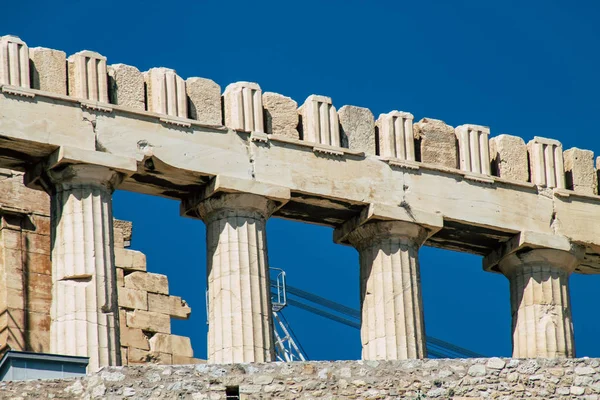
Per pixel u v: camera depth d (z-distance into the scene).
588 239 154.88
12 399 107.38
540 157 155.50
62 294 135.12
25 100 137.50
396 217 147.50
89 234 136.50
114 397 106.88
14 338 148.75
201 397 107.38
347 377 108.94
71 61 140.62
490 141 156.12
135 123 140.75
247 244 142.25
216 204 143.12
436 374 109.62
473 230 152.12
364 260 148.38
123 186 143.25
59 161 137.25
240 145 144.12
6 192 152.12
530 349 151.25
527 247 153.00
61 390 107.62
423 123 152.50
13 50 138.38
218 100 144.75
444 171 151.12
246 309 140.62
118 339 135.25
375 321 146.00
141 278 158.62
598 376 109.88
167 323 158.50
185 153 142.00
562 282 153.38
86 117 139.00
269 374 108.50
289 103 147.38
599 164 158.88
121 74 142.00
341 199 146.50
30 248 151.88
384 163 149.00
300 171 145.62
